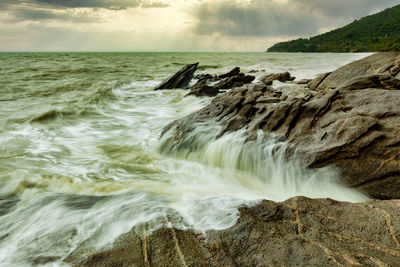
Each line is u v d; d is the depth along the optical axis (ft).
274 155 17.15
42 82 65.10
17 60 178.70
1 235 10.37
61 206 12.48
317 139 16.35
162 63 162.09
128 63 159.84
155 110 39.22
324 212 10.34
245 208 11.11
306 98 21.67
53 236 9.97
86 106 38.29
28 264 8.56
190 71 64.23
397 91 18.67
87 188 14.83
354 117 16.14
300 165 15.93
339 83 37.14
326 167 15.17
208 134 20.57
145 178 16.49
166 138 22.61
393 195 13.44
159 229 9.86
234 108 22.41
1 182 15.62
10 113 32.68
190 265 8.07
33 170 17.35
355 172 14.43
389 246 8.46
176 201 12.80
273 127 18.66
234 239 9.21
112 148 23.06
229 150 18.81
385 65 35.91
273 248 8.68
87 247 9.17
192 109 37.42
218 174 17.63
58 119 31.22
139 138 25.75
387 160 13.87
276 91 29.73
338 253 8.27
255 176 17.49
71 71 98.73
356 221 9.68
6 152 21.18
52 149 22.38
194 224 10.28
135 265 8.13
